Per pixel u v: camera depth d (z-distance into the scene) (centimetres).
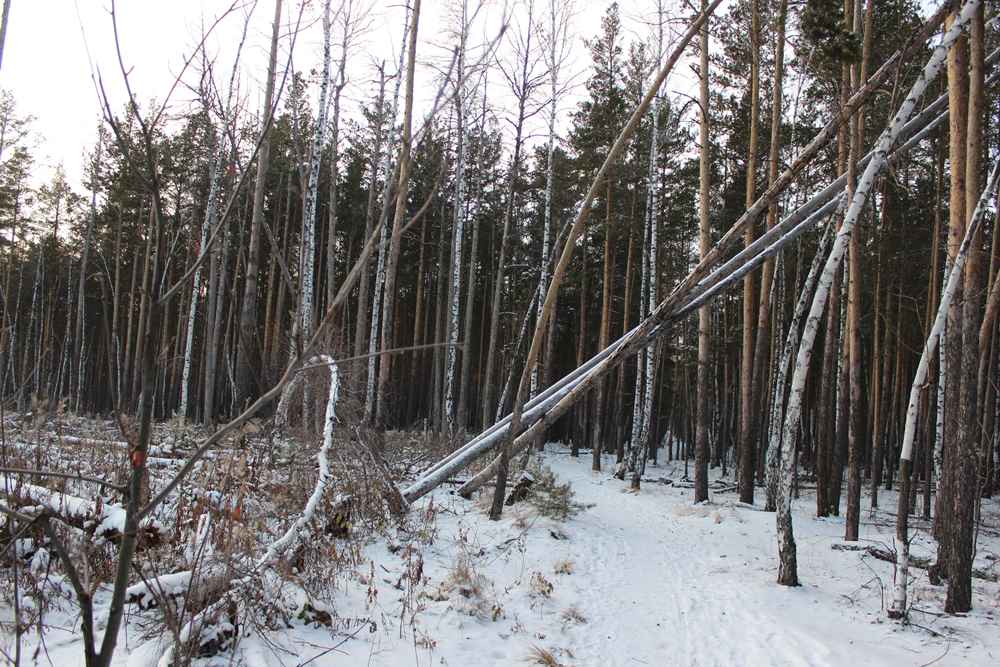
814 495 1831
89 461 626
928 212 1875
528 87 1925
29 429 602
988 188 662
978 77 714
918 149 1608
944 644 573
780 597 699
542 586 631
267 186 2209
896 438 2489
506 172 2556
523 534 825
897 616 641
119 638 357
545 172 2278
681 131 2059
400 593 546
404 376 3578
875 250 1775
